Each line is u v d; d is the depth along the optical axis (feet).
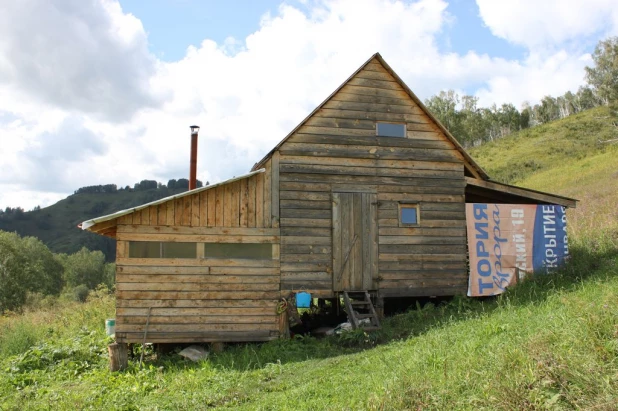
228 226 45.06
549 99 378.12
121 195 619.26
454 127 273.13
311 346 41.55
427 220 49.34
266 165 46.65
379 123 49.73
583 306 26.89
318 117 48.29
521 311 34.45
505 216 50.49
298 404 24.97
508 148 248.73
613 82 174.70
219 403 29.04
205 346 44.57
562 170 155.94
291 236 46.16
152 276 43.21
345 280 46.68
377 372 27.66
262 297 44.78
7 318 69.36
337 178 47.88
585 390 18.13
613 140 159.94
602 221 64.54
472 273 48.80
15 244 195.11
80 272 288.71
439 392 21.29
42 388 35.81
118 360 40.50
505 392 19.11
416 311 46.60
